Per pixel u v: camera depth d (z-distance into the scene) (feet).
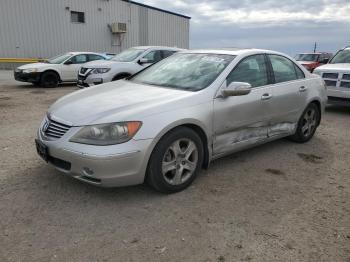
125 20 90.07
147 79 16.22
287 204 12.53
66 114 12.45
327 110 31.60
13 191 12.73
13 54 74.08
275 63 17.52
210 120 13.64
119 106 12.30
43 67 45.73
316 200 12.92
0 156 16.30
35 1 74.84
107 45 88.17
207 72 14.97
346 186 14.29
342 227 11.11
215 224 11.02
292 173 15.47
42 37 76.95
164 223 10.98
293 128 18.81
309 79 19.58
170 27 101.24
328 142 20.57
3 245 9.65
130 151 11.39
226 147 14.76
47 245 9.71
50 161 12.50
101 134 11.34
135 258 9.29
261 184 14.15
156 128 11.87
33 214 11.26
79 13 81.97
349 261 9.45
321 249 9.93
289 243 10.16
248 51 16.40
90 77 35.42
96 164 11.13
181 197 12.75
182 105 12.85
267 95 16.19
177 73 15.72
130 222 10.98
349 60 31.48
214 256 9.46
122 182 11.62
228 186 13.83
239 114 14.83
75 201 12.17
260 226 11.00
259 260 9.36
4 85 48.32
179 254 9.50
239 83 13.85
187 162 13.19
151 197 12.64
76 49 82.53
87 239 10.04
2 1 71.26
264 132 16.66
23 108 29.40
